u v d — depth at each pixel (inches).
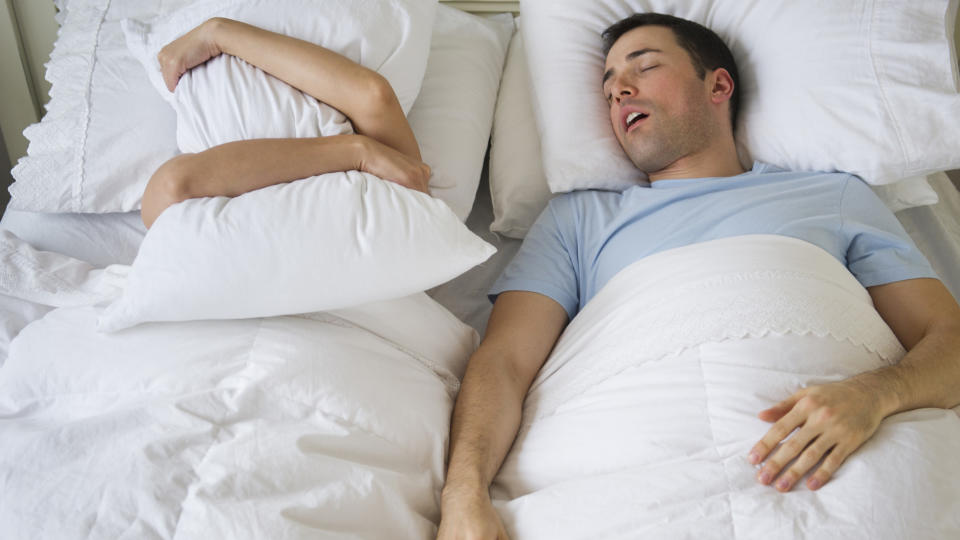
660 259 40.2
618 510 29.7
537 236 49.3
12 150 69.4
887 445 30.9
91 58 51.6
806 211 43.8
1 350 38.7
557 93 53.4
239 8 44.2
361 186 35.4
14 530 26.8
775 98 50.2
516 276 46.7
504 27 65.6
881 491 28.9
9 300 41.1
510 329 43.2
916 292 41.7
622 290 40.1
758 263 37.9
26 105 67.7
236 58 42.6
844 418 31.2
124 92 49.9
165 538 27.0
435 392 37.0
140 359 32.7
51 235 48.5
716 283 36.9
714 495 29.5
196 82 42.8
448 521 31.8
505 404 37.6
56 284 39.8
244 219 33.5
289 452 29.8
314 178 36.2
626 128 50.5
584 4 55.1
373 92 40.6
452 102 52.7
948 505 29.0
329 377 32.7
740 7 52.6
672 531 28.6
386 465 32.6
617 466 32.5
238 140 39.9
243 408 31.2
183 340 33.2
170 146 48.6
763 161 50.8
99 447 29.3
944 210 57.7
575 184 50.9
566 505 30.7
